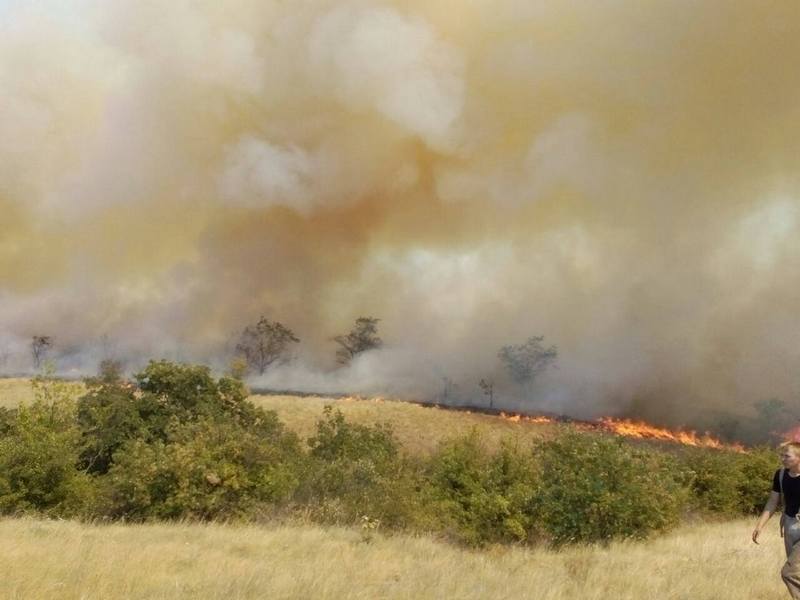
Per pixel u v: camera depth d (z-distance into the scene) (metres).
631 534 11.98
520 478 13.34
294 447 21.75
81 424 21.44
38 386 17.09
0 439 15.55
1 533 10.34
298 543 10.39
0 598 5.68
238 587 6.49
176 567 7.78
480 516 12.41
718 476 19.08
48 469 14.20
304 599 6.16
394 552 9.85
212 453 14.17
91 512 13.90
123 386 23.58
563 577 7.77
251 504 13.82
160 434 22.22
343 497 14.45
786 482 6.37
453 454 14.47
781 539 12.34
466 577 7.55
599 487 11.92
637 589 7.23
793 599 6.20
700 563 9.06
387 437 22.75
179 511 13.45
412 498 13.99
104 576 6.70
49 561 7.48
